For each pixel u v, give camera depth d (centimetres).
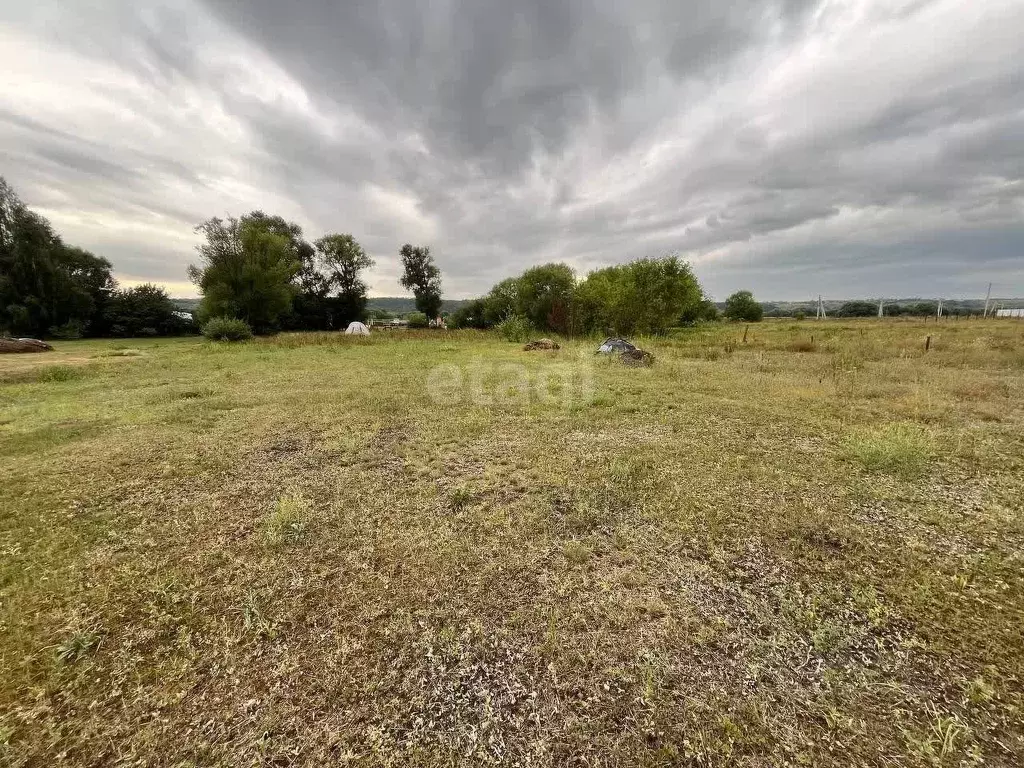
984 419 552
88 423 578
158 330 3228
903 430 485
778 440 483
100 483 380
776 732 150
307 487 370
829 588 230
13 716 159
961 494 342
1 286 2492
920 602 217
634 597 225
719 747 145
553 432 523
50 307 2678
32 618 212
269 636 199
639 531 291
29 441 498
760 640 194
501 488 366
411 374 989
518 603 221
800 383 809
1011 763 138
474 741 148
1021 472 383
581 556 261
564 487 365
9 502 342
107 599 226
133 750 146
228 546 277
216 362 1254
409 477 392
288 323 3697
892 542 274
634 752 144
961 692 165
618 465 405
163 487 371
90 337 2920
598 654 187
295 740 150
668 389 771
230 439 507
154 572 250
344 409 652
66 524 308
